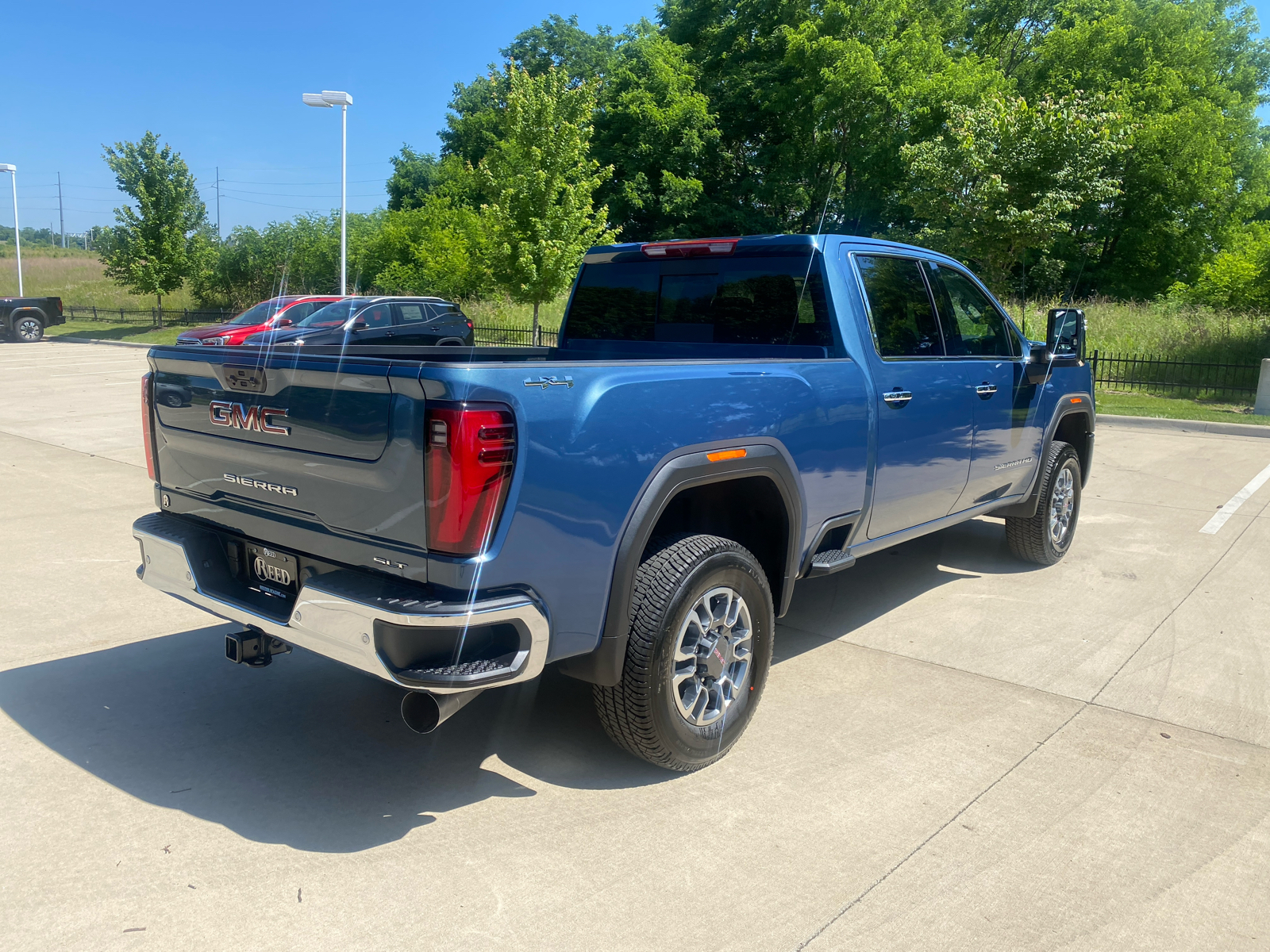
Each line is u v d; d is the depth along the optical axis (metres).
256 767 3.18
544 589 2.61
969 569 5.88
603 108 36.44
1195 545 6.45
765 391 3.30
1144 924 2.38
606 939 2.29
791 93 33.31
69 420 11.41
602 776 3.16
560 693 3.93
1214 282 21.75
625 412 2.77
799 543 3.55
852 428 3.77
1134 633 4.66
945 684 4.00
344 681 3.96
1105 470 9.33
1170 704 3.80
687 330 4.34
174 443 3.26
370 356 3.74
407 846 2.71
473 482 2.38
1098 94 16.84
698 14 40.31
